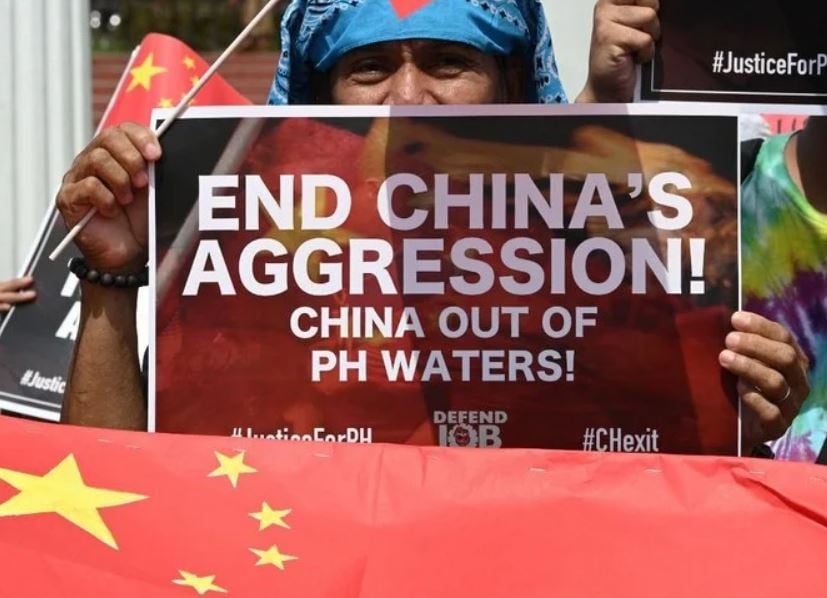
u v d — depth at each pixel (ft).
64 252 13.83
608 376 9.28
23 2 16.07
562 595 8.45
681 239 9.27
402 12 9.93
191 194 9.41
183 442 8.91
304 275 9.37
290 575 8.50
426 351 9.34
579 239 9.30
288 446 8.93
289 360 9.37
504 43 10.12
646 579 8.46
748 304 9.97
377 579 8.50
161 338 9.39
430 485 8.80
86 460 8.82
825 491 8.64
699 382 9.26
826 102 9.74
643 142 9.29
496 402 9.31
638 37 9.75
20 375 13.69
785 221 9.97
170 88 13.93
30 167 16.17
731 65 9.77
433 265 9.35
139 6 34.73
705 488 8.71
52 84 16.24
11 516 8.64
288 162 9.39
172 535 8.63
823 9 9.71
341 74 10.21
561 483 8.77
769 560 8.47
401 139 9.36
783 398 9.25
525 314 9.31
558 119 9.32
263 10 9.36
